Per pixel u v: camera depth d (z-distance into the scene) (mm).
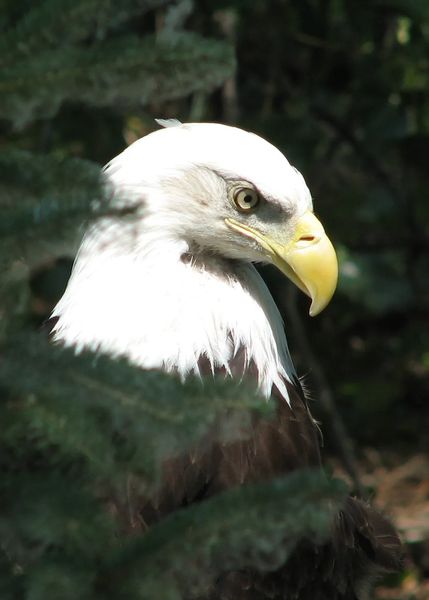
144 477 3412
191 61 3348
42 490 3186
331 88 13742
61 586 3107
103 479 3424
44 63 3322
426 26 11672
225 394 3340
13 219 3221
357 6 11938
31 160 3295
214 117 12969
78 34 3391
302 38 12602
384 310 16641
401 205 15562
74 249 3363
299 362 14562
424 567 11859
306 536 3584
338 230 13578
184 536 3221
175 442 3316
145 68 3342
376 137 13992
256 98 13594
